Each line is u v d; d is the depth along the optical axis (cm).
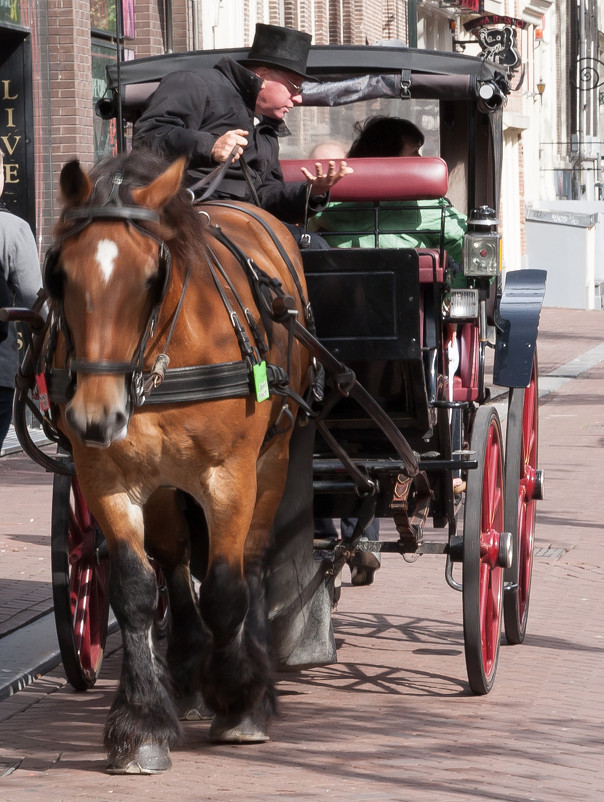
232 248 867
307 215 1047
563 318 5812
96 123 2625
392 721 941
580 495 1898
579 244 6494
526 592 1198
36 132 2492
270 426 874
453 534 1120
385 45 1269
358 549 1043
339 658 1116
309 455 973
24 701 1004
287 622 971
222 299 820
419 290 965
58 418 839
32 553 1488
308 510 977
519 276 1238
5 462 2128
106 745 827
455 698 1001
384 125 1262
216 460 813
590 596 1344
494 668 1038
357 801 779
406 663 1101
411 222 1159
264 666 883
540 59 7462
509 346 1168
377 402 1000
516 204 6375
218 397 798
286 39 1052
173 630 959
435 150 1343
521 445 1183
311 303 955
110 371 720
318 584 988
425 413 1001
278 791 797
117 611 809
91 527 1061
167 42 3091
